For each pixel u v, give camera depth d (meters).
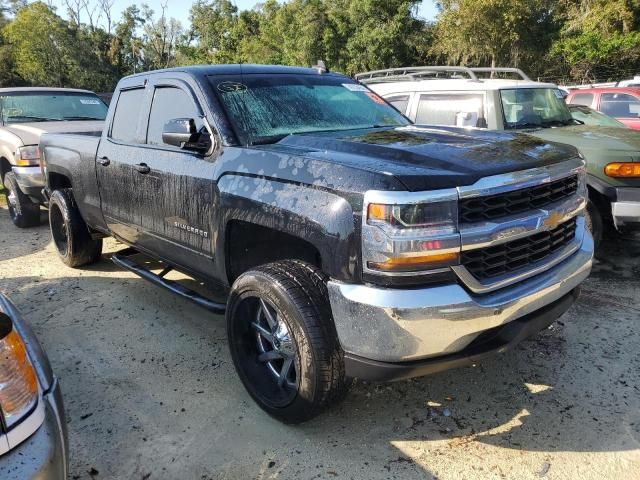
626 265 5.54
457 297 2.51
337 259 2.63
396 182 2.48
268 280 2.91
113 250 6.50
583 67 32.59
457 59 36.00
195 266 3.82
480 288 2.61
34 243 7.12
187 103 3.79
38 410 1.91
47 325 4.54
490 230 2.59
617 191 5.24
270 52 48.00
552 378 3.50
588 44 31.19
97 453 2.95
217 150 3.46
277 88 3.92
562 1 33.44
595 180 5.32
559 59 34.19
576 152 3.35
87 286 5.38
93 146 4.88
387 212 2.45
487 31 33.16
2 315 1.92
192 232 3.68
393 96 7.50
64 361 3.94
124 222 4.54
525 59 35.03
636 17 30.59
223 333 4.31
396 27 36.31
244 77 3.89
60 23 54.50
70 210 5.53
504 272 2.78
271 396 3.13
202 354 3.98
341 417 3.18
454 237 2.50
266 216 2.99
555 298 3.01
